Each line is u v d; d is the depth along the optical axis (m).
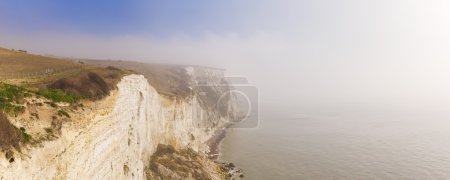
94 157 32.06
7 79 43.81
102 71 54.22
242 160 83.25
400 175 70.88
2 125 21.25
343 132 120.25
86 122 31.88
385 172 72.88
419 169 74.81
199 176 63.94
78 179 28.12
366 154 87.94
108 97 40.34
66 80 40.22
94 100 37.19
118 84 45.81
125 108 45.91
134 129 48.81
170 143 76.19
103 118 36.31
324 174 71.81
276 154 88.44
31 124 25.09
